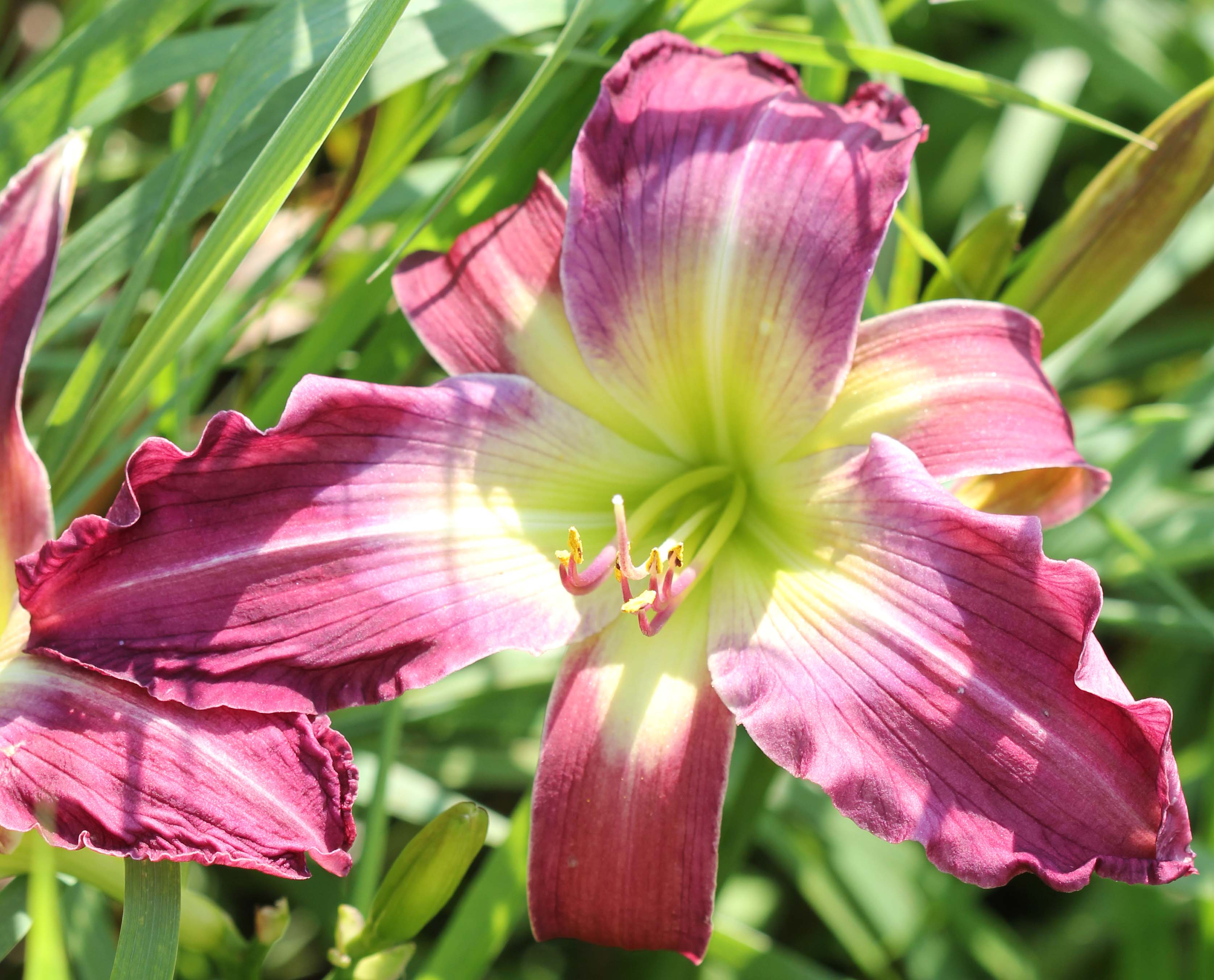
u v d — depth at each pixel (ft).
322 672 1.63
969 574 1.63
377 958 1.69
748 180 1.70
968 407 1.69
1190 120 1.76
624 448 1.75
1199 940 1.85
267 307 1.82
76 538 1.60
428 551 1.66
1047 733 1.60
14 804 1.59
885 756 1.62
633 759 1.67
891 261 1.84
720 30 1.82
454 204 1.81
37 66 1.82
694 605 1.72
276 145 1.65
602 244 1.71
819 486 1.70
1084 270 1.82
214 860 1.59
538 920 1.67
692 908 1.66
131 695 1.61
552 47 1.80
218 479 1.63
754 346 1.71
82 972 1.73
